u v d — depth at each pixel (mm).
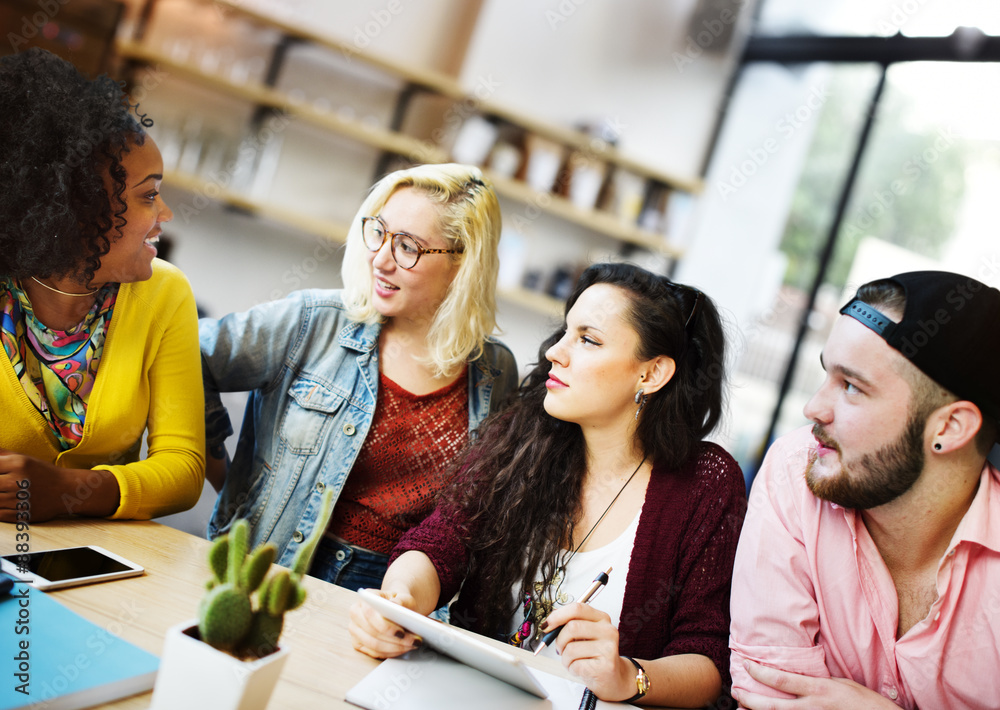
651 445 1326
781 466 1233
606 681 948
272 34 3289
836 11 3961
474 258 1502
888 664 1133
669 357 1312
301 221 3379
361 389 1513
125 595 904
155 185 1170
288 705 764
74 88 1082
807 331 4148
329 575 1488
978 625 1084
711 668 1129
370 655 932
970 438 1068
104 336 1222
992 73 3723
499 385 1634
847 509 1153
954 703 1100
